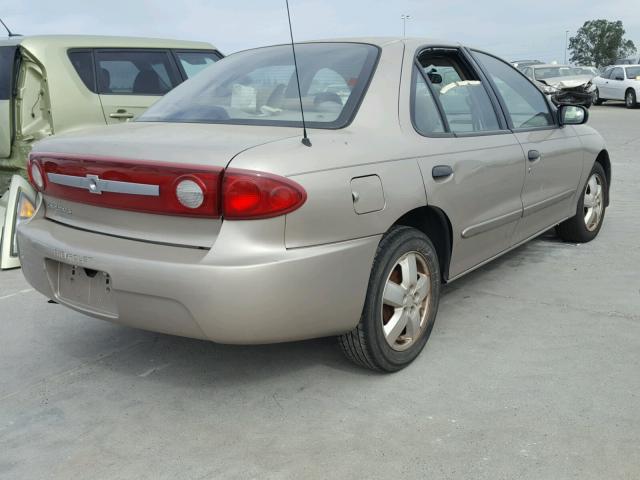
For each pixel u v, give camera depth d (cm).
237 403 284
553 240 545
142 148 257
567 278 443
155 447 253
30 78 563
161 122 311
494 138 371
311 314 256
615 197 734
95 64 599
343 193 258
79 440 258
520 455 240
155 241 257
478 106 375
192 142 257
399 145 295
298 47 348
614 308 385
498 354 325
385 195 278
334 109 294
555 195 450
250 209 237
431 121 327
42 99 566
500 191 370
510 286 428
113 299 265
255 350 336
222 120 300
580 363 313
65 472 238
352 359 300
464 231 339
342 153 265
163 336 357
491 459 238
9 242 493
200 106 318
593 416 265
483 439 251
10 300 421
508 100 411
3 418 276
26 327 374
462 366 313
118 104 607
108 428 267
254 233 241
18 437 261
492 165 356
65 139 293
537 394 284
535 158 407
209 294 238
